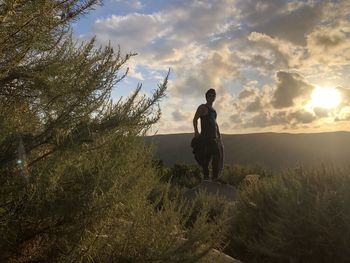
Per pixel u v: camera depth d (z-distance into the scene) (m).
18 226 2.69
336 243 4.71
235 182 13.86
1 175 2.76
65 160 2.84
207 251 3.11
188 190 9.28
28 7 2.91
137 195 3.23
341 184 5.09
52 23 3.07
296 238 4.91
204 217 3.37
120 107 3.16
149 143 3.60
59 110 3.05
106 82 3.10
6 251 2.67
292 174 5.89
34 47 3.09
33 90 3.07
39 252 2.86
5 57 3.00
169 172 13.70
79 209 2.70
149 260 2.98
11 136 2.79
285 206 5.03
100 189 2.74
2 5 2.84
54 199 2.68
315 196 4.96
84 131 2.91
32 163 2.85
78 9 3.18
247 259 5.32
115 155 3.04
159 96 3.21
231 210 5.87
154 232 3.21
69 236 2.75
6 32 2.92
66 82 3.09
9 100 3.03
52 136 2.93
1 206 2.71
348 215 4.70
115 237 3.06
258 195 5.79
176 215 3.45
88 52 3.26
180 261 3.01
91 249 2.87
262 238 5.36
